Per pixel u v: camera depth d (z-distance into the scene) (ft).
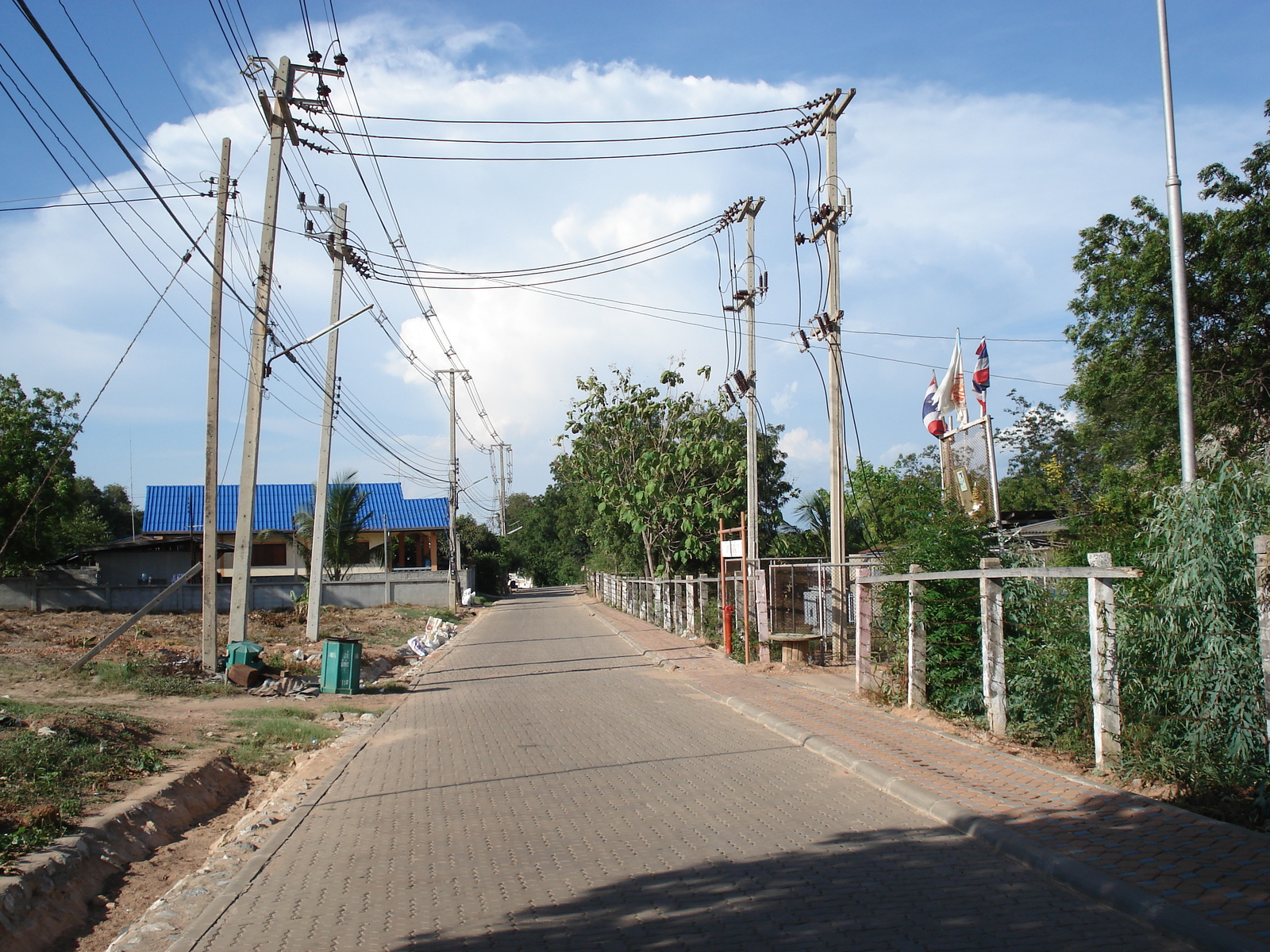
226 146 57.67
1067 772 24.72
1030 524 66.69
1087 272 63.67
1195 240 57.21
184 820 28.78
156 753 34.35
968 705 33.94
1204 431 56.18
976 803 22.03
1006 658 30.91
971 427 52.65
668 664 61.52
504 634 101.86
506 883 18.79
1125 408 63.31
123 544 130.00
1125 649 24.06
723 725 37.76
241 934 16.62
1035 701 29.32
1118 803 21.04
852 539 89.04
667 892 17.54
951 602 34.30
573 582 292.40
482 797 27.32
